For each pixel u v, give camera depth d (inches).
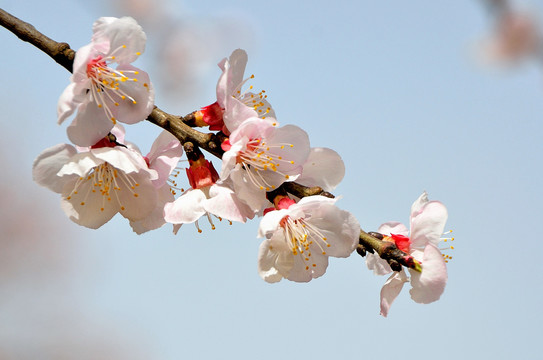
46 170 23.5
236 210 23.3
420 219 23.4
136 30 23.3
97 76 23.2
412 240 23.4
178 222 23.5
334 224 23.2
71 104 23.1
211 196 23.4
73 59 23.4
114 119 23.3
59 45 23.4
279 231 23.3
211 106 23.5
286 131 23.4
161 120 23.5
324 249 23.3
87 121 23.3
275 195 23.4
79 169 23.3
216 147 23.4
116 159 23.3
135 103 23.4
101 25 23.2
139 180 23.6
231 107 23.3
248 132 23.3
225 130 23.5
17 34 23.4
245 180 23.3
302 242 23.2
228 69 23.4
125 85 23.4
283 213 23.2
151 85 23.5
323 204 23.2
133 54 23.4
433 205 23.4
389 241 23.3
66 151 23.4
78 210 23.6
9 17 23.4
